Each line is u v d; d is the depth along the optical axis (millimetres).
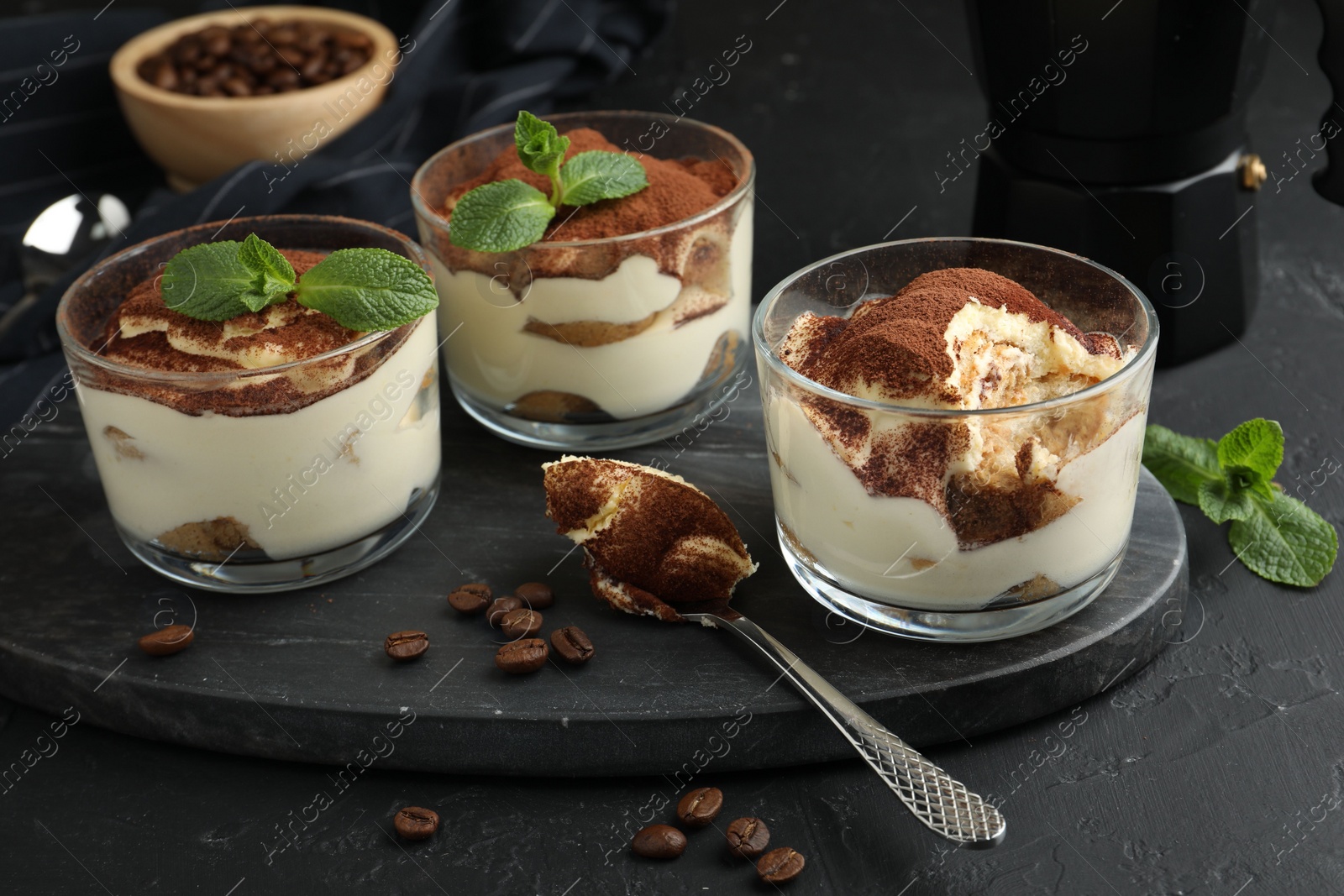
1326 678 689
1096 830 656
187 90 911
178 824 672
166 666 696
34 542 745
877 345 671
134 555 738
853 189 913
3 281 898
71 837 669
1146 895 641
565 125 805
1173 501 730
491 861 658
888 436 660
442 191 784
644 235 734
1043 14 756
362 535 722
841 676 680
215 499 704
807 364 697
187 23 961
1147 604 691
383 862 659
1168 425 779
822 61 1013
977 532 667
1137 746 675
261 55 931
